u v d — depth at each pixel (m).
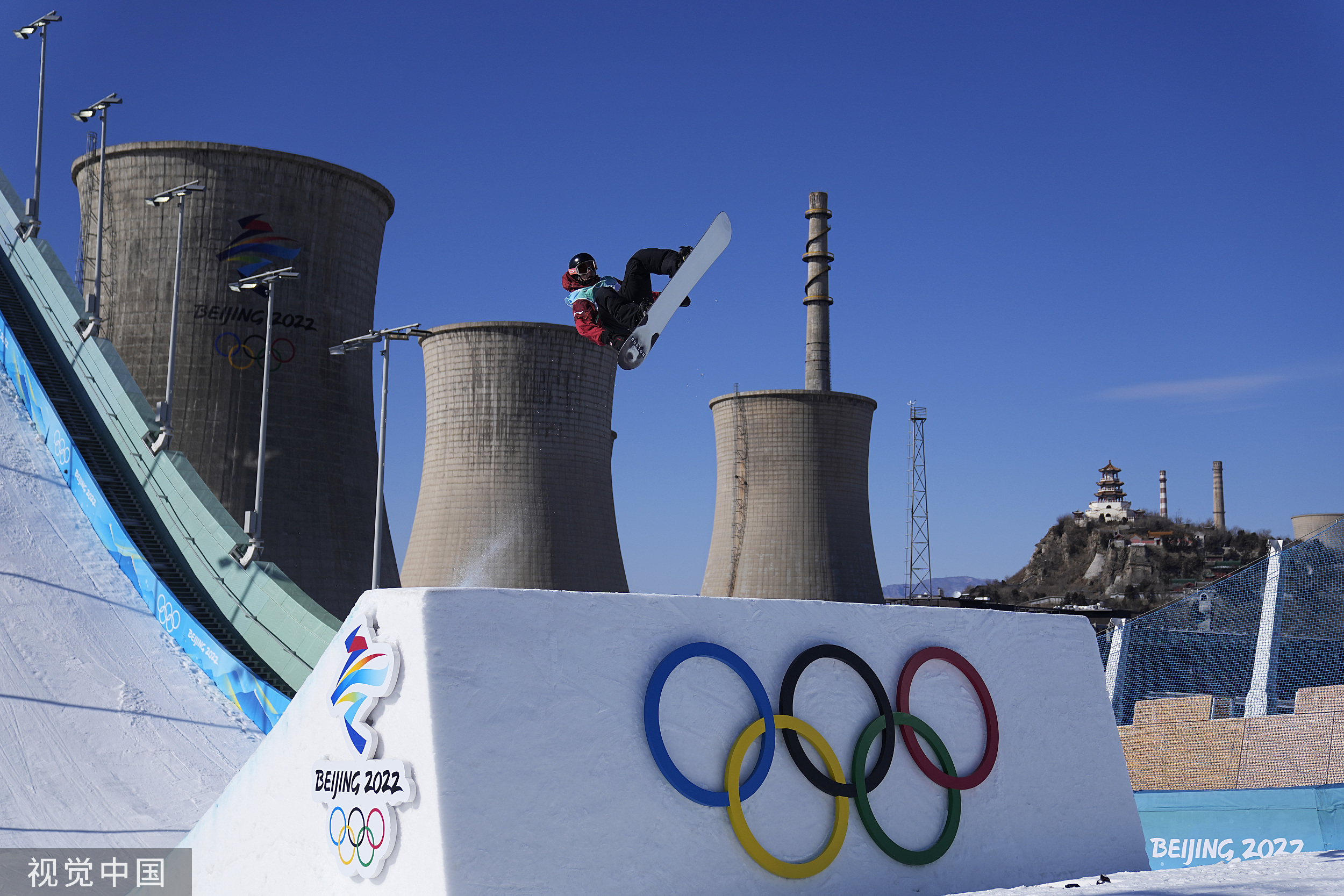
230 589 26.61
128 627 23.39
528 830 5.34
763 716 6.34
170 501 29.00
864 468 91.06
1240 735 12.39
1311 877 6.37
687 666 6.18
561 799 5.50
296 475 52.91
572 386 64.38
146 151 53.12
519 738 5.48
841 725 6.72
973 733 7.40
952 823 6.98
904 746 6.99
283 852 6.45
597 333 9.94
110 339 52.56
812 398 87.75
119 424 31.88
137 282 52.72
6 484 28.06
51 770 16.48
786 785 6.36
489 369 63.22
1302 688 12.80
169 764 17.83
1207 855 10.84
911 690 7.16
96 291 37.31
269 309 35.03
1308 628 13.05
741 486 88.50
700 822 5.94
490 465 62.59
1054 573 173.00
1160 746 13.28
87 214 55.34
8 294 38.19
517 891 5.21
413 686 5.47
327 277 55.34
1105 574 159.50
